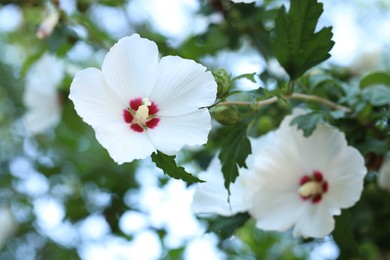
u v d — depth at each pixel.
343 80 1.02
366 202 0.91
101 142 0.69
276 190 0.81
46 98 1.17
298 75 0.80
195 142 0.71
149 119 0.72
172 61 0.72
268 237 1.12
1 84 1.56
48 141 1.27
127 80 0.72
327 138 0.79
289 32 0.79
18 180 1.25
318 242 0.98
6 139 1.44
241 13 1.03
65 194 1.20
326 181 0.80
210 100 0.71
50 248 1.28
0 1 1.05
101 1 1.08
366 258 0.98
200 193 0.84
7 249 1.33
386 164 0.86
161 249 1.08
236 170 0.78
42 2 1.06
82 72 0.70
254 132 0.91
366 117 0.85
